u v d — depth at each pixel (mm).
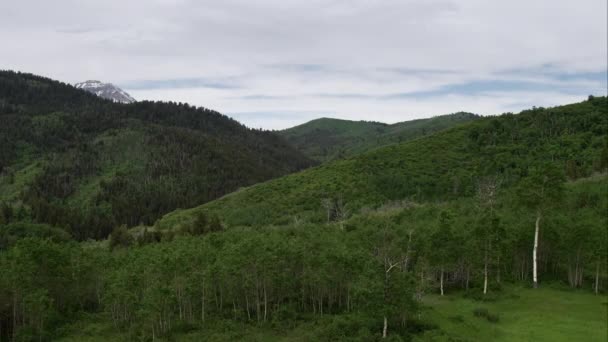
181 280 52281
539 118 167750
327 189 142625
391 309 41281
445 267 59094
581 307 49750
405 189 133875
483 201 87500
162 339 45938
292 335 44812
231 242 63719
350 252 54031
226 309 55125
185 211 165500
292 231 80188
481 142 160875
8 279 50125
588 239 55625
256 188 163375
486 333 42844
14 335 49000
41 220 185750
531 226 61625
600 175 103125
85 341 47250
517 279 61469
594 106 169625
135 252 67125
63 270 57344
